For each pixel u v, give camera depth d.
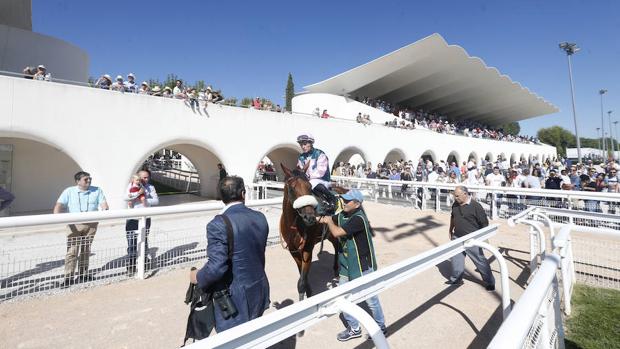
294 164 18.69
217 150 12.72
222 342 1.27
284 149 18.84
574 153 51.56
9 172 10.55
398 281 2.26
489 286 4.25
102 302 3.82
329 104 23.11
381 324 3.09
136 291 4.15
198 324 2.03
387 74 23.64
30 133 8.92
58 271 4.22
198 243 5.54
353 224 3.07
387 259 5.57
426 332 3.25
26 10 15.16
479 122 44.25
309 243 3.40
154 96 11.14
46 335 3.11
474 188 9.12
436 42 20.61
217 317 2.00
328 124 16.84
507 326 1.36
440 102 33.97
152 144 11.08
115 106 10.33
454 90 30.02
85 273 4.30
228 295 2.01
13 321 3.34
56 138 9.33
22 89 8.81
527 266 5.24
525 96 34.19
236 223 2.05
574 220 7.16
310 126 15.99
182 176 19.98
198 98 12.34
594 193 7.11
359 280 1.93
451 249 2.88
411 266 2.37
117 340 3.05
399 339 3.12
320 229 3.59
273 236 6.73
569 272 4.31
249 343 1.38
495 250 2.96
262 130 14.09
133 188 5.34
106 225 5.81
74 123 9.62
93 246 4.59
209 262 1.94
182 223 5.63
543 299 1.78
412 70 24.16
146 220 5.18
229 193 2.19
